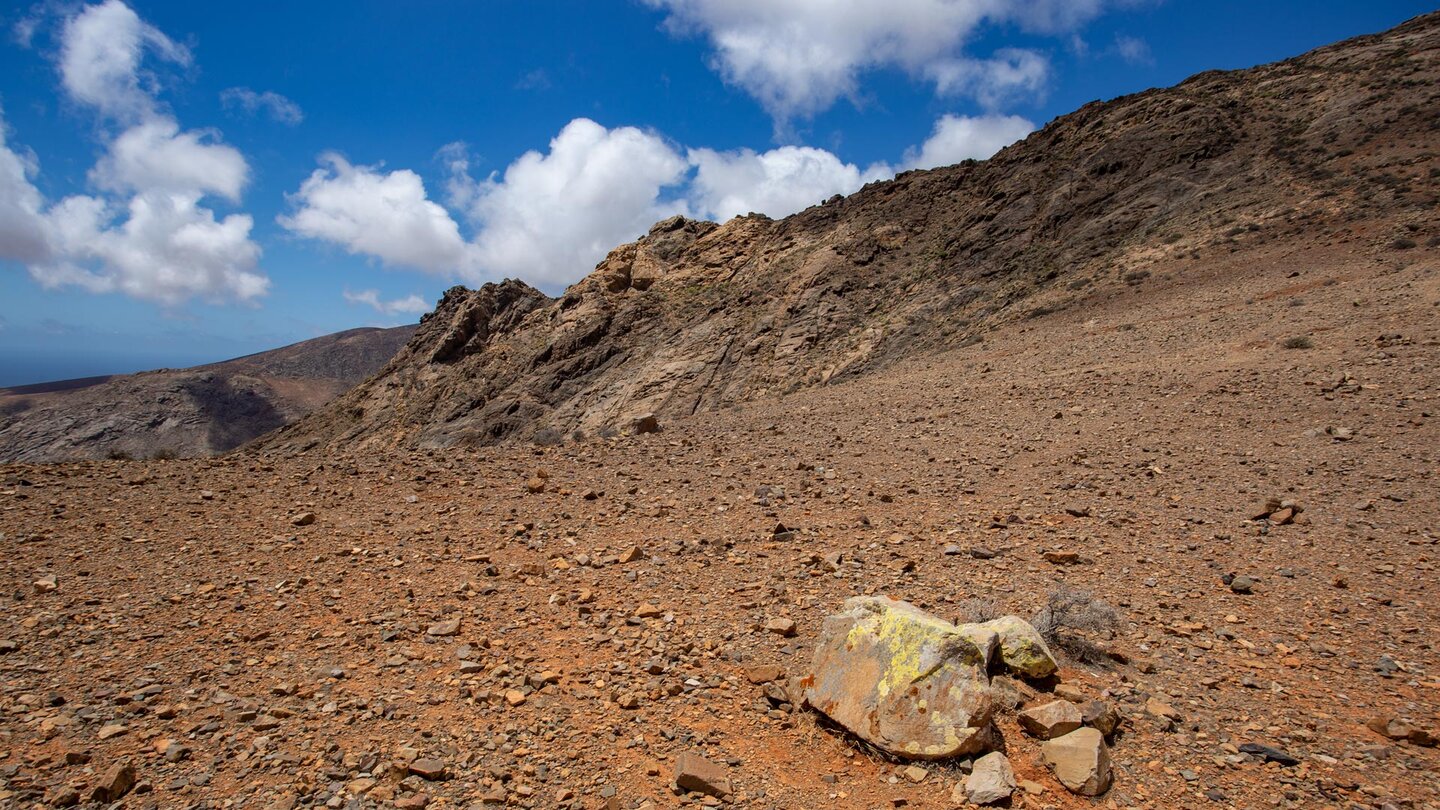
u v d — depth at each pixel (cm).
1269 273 3117
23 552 852
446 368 9250
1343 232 3312
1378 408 1398
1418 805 442
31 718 502
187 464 1405
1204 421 1495
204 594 746
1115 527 984
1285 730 525
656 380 6316
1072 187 5366
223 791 434
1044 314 3831
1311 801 450
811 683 564
